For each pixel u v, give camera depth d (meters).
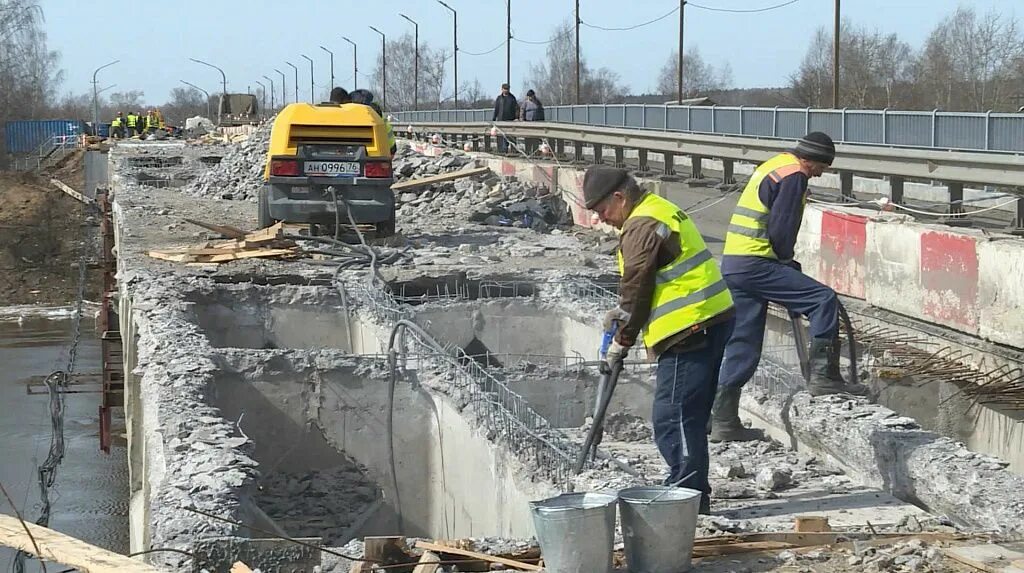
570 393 11.41
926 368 10.91
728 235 8.66
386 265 15.77
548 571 5.33
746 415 9.77
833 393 8.95
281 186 17.06
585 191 6.66
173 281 14.20
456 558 5.66
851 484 8.02
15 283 54.66
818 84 56.06
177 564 5.93
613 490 7.25
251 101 70.88
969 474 7.19
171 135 81.88
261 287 14.10
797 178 8.23
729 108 25.58
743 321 8.74
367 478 11.05
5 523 5.79
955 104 59.72
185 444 8.17
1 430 26.94
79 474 22.97
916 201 22.14
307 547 6.03
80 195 63.88
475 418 9.75
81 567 5.25
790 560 5.73
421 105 100.19
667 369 6.71
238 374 10.91
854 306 13.40
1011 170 15.18
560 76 99.69
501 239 18.94
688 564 5.59
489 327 13.95
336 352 11.28
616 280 15.16
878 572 5.53
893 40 65.88
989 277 11.27
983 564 5.49
